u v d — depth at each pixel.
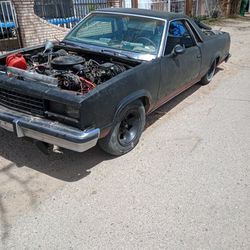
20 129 3.30
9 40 8.70
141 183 3.41
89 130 3.12
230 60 9.06
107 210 2.99
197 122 4.92
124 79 3.50
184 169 3.69
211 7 18.48
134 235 2.71
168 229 2.79
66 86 3.35
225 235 2.75
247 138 4.46
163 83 4.34
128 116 3.87
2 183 3.30
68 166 3.64
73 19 10.41
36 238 2.65
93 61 4.02
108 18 4.74
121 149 3.84
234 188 3.38
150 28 4.48
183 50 4.42
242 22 17.64
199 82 6.70
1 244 2.58
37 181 3.36
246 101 5.88
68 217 2.88
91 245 2.60
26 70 3.70
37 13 9.57
